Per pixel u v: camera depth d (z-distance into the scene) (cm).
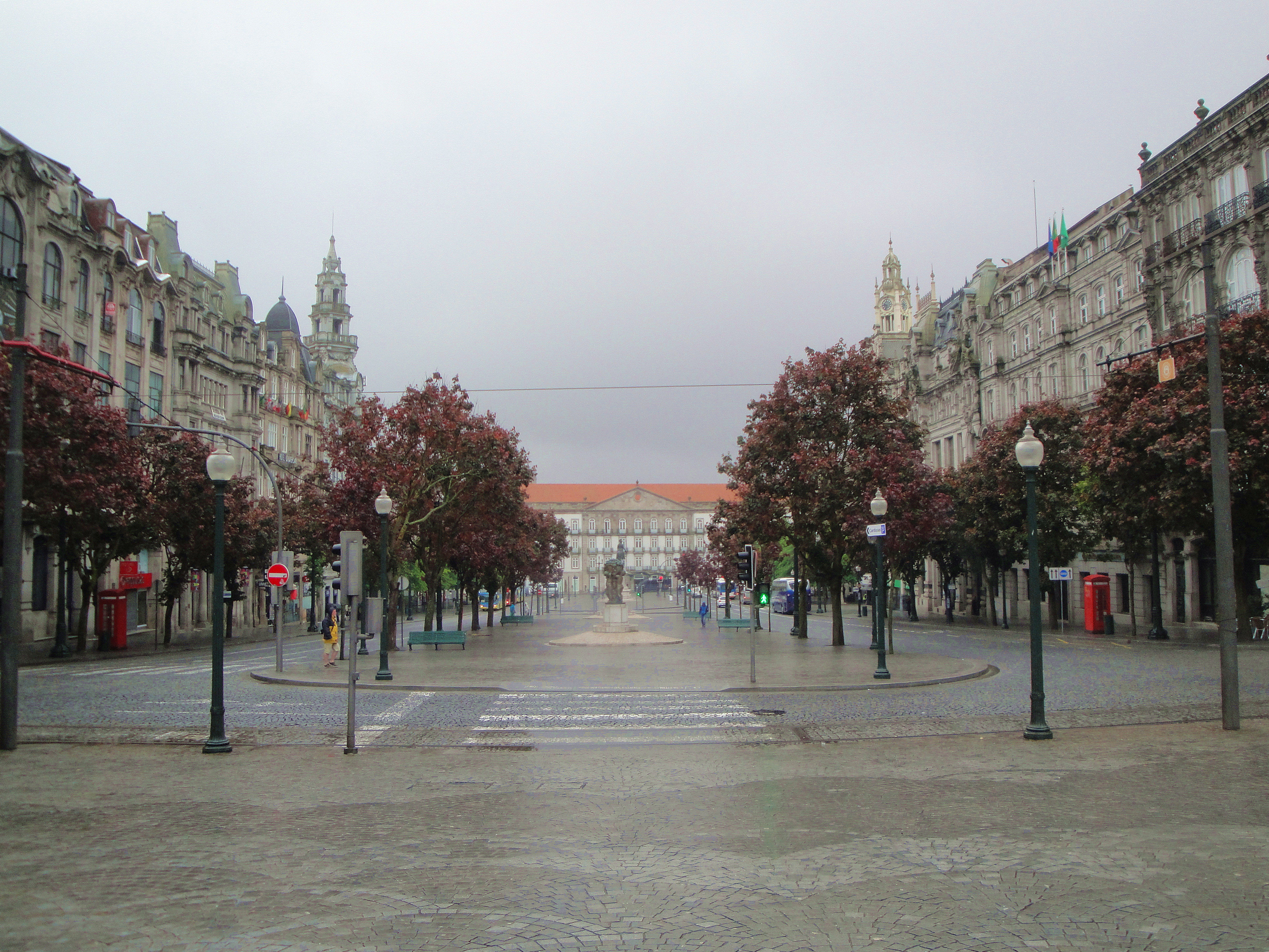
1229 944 662
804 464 3662
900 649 3678
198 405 6122
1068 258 6094
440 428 3738
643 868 854
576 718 1858
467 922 718
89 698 2164
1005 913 730
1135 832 959
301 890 794
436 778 1272
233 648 4488
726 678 2558
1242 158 4262
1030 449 1592
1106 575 4697
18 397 1491
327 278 11788
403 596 8606
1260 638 3800
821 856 887
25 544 4506
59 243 4566
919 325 9862
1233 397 3231
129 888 800
